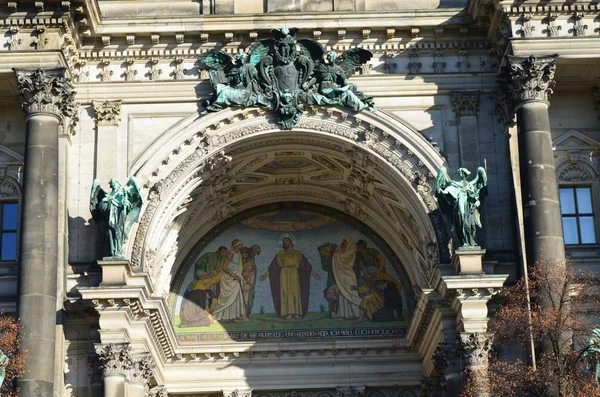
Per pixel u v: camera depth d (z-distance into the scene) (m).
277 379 94.62
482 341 78.88
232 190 93.81
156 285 87.56
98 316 80.88
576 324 73.25
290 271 97.19
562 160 87.00
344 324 95.81
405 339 95.00
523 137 81.69
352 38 87.06
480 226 81.25
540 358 74.44
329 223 97.94
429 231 83.69
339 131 85.69
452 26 86.62
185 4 89.00
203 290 96.38
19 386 76.00
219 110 85.44
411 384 94.25
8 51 82.31
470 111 86.25
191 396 94.62
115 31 86.06
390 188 87.19
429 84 86.56
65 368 80.56
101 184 84.56
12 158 85.88
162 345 89.19
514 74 82.44
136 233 83.00
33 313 77.50
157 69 86.81
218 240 97.75
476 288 79.25
